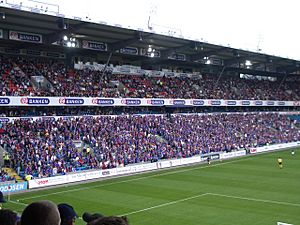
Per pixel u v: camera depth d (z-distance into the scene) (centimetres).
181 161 5656
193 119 7275
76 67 6488
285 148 7694
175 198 3472
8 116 4969
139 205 3228
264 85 9631
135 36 5700
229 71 9350
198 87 7975
